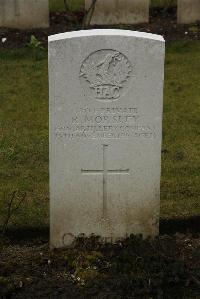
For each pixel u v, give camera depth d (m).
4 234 2.91
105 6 5.54
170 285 2.58
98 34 2.57
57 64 2.58
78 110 2.64
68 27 5.55
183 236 2.94
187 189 3.25
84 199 2.75
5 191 3.24
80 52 2.58
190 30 5.49
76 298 2.53
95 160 2.71
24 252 2.82
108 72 2.61
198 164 3.50
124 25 5.58
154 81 2.62
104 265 2.66
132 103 2.65
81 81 2.61
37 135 3.86
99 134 2.68
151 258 2.64
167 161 3.53
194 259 2.71
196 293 2.56
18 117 4.11
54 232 2.79
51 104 2.63
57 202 2.75
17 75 4.72
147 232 2.81
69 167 2.71
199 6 5.58
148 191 2.76
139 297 2.53
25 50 5.13
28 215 3.03
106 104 2.64
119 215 2.78
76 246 2.77
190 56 5.04
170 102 4.30
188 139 3.80
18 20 5.50
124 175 2.73
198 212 3.06
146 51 2.59
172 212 3.06
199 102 4.30
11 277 2.62
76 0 6.19
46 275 2.65
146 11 5.60
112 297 2.51
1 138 3.80
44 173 3.42
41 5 5.45
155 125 2.67
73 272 2.66
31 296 2.53
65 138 2.67
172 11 5.90
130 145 2.70
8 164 3.50
